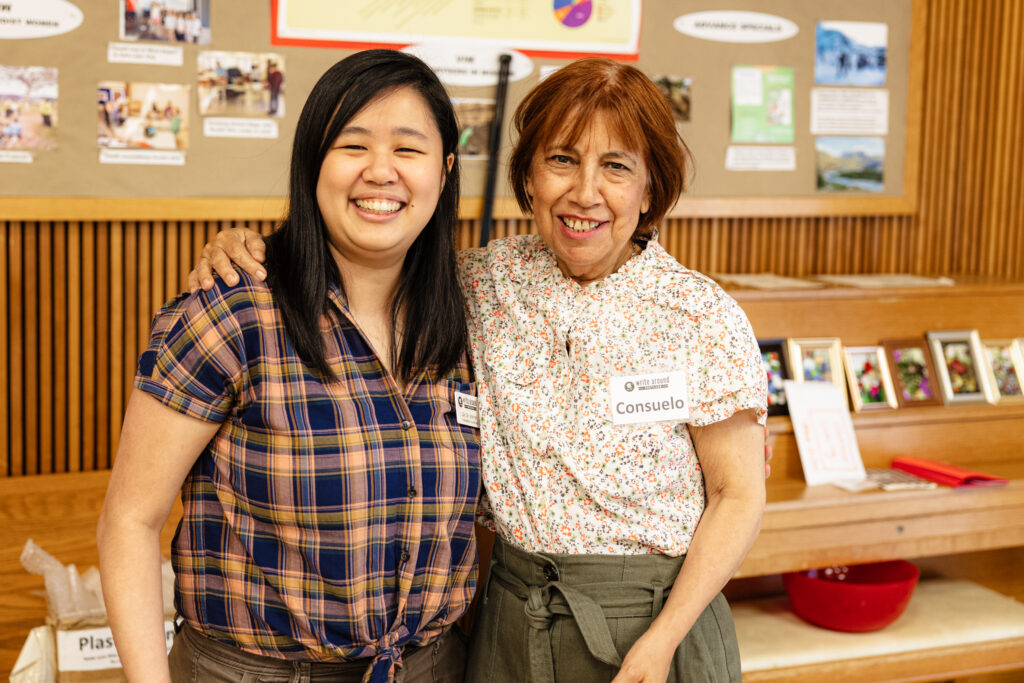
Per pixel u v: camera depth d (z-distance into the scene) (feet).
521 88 8.97
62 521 7.88
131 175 8.11
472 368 5.16
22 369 8.23
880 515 7.98
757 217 9.98
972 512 8.25
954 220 10.65
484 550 6.39
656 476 4.89
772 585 9.23
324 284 4.44
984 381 9.12
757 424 4.98
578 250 4.83
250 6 8.20
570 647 4.95
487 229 8.78
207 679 4.61
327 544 4.41
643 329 4.89
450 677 5.24
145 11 7.96
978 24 10.33
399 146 4.35
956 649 8.18
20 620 7.55
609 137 4.63
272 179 8.46
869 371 8.84
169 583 6.85
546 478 4.92
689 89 9.44
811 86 9.78
